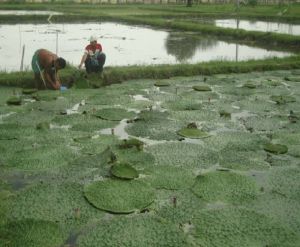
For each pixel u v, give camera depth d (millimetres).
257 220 4500
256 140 6855
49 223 4320
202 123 7629
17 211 4598
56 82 9766
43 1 54344
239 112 8344
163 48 19031
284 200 5000
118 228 4305
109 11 40844
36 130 6984
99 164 5805
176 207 4758
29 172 5543
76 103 8602
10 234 4129
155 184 5254
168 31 27016
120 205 4723
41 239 4055
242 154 6305
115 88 10016
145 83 10711
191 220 4504
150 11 42062
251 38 23219
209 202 4895
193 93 9617
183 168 5746
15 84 10062
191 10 44000
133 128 7219
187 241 4109
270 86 10562
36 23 30047
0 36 21656
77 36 22812
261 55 17453
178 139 6816
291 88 10430
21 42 19562
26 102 8617
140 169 5664
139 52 17547
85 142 6484
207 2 68812
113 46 19078
